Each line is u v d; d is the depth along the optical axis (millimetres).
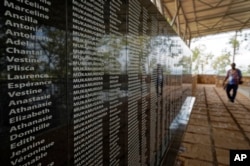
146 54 1876
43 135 666
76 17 824
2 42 524
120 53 1297
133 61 1550
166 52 2812
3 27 525
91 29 939
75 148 841
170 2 5312
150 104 2072
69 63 790
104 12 1065
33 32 615
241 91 9773
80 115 874
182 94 5453
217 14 8055
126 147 1448
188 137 3512
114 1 1190
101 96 1059
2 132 533
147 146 1999
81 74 872
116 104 1256
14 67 559
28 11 595
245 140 3387
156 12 2199
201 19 8633
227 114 5285
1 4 517
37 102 640
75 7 816
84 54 890
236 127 4125
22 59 582
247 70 16500
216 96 8781
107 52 1112
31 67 613
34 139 631
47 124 682
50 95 693
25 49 590
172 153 2863
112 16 1167
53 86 707
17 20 562
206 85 15547
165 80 2783
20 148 584
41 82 653
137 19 1618
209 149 3010
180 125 4125
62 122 757
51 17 686
